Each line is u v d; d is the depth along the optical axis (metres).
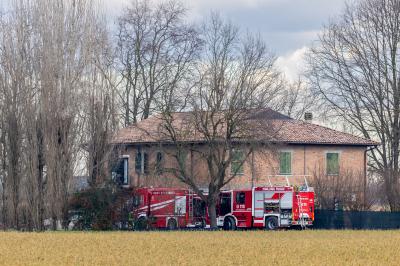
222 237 82.38
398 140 124.88
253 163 107.12
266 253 63.44
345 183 116.25
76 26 97.06
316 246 70.88
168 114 104.44
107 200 95.06
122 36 142.25
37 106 94.56
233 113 103.81
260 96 104.69
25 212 92.94
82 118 95.56
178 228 104.38
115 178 96.81
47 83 94.56
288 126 128.25
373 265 56.59
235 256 60.94
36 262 56.31
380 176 124.19
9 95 94.56
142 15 141.88
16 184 93.31
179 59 139.12
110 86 97.50
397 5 123.69
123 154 98.69
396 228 108.94
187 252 63.75
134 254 61.56
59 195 93.06
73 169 94.31
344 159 127.81
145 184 106.50
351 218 110.62
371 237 86.00
